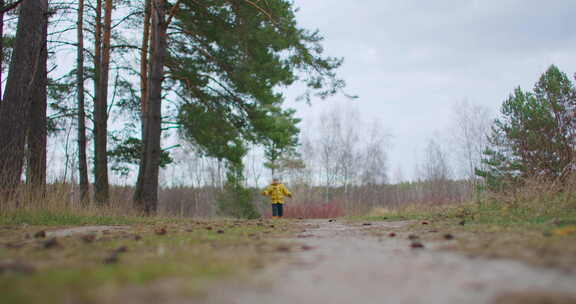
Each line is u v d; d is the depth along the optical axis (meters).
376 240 4.13
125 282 1.89
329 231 5.79
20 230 5.66
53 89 14.52
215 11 12.24
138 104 16.14
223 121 12.85
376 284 1.91
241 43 12.06
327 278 2.05
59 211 7.98
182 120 13.15
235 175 21.70
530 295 1.58
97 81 14.25
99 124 13.95
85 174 13.36
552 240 3.00
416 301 1.60
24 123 8.16
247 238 4.36
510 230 4.15
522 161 10.24
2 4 9.21
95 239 4.18
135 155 15.83
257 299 1.64
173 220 9.23
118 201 10.54
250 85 12.24
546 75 15.95
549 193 7.13
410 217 9.89
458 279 1.96
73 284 1.83
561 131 9.78
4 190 7.45
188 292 1.71
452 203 12.87
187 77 13.06
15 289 1.71
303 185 36.50
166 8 13.16
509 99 17.16
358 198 39.19
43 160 10.03
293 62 12.54
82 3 13.82
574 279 1.86
